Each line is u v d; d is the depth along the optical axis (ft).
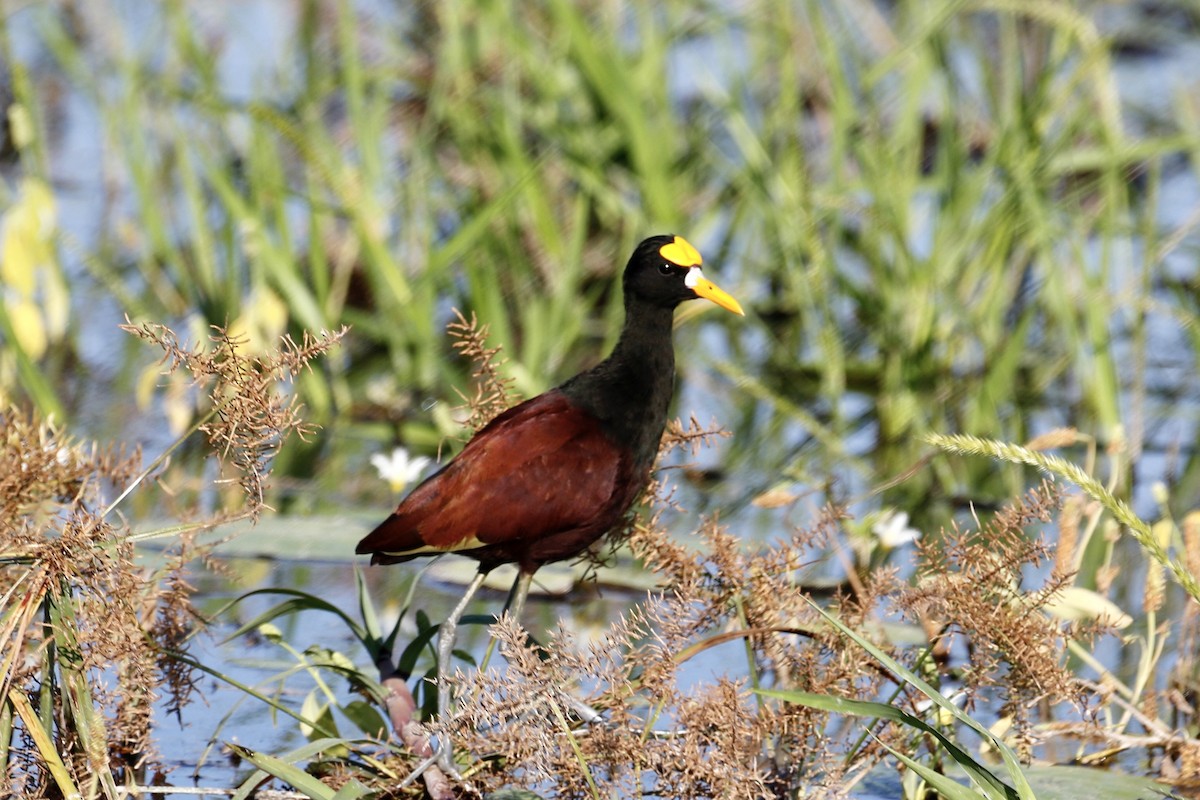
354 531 36.35
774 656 25.82
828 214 49.70
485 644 32.86
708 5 55.01
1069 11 48.93
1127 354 50.44
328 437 45.27
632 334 28.89
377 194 49.98
